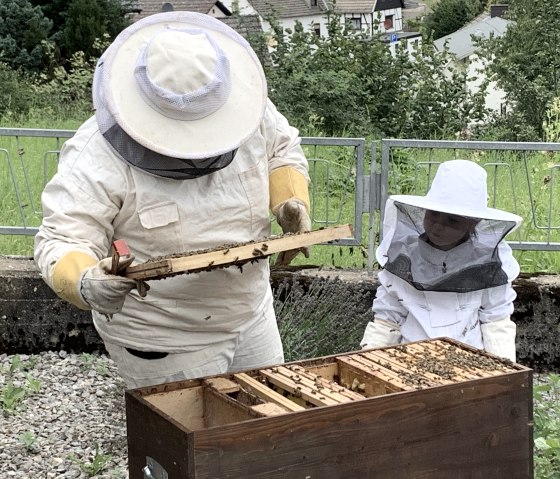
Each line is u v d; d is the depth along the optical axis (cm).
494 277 340
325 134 1098
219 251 239
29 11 2125
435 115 1188
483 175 343
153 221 284
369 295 549
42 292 561
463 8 6075
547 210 660
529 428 256
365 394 258
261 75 286
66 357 564
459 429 245
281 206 314
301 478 224
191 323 304
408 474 239
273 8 1243
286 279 553
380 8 6512
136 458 243
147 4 4231
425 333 343
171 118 270
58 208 276
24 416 478
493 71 1328
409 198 346
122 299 248
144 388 247
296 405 231
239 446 216
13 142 830
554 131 955
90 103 1425
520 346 555
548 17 1378
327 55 1177
